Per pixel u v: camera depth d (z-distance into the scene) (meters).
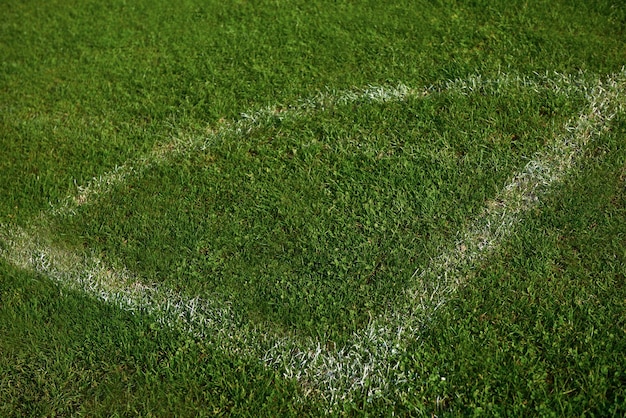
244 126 4.82
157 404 3.27
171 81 5.34
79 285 3.91
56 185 4.59
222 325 3.59
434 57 5.12
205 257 3.94
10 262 4.11
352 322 3.50
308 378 3.31
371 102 4.81
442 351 3.28
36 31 6.23
